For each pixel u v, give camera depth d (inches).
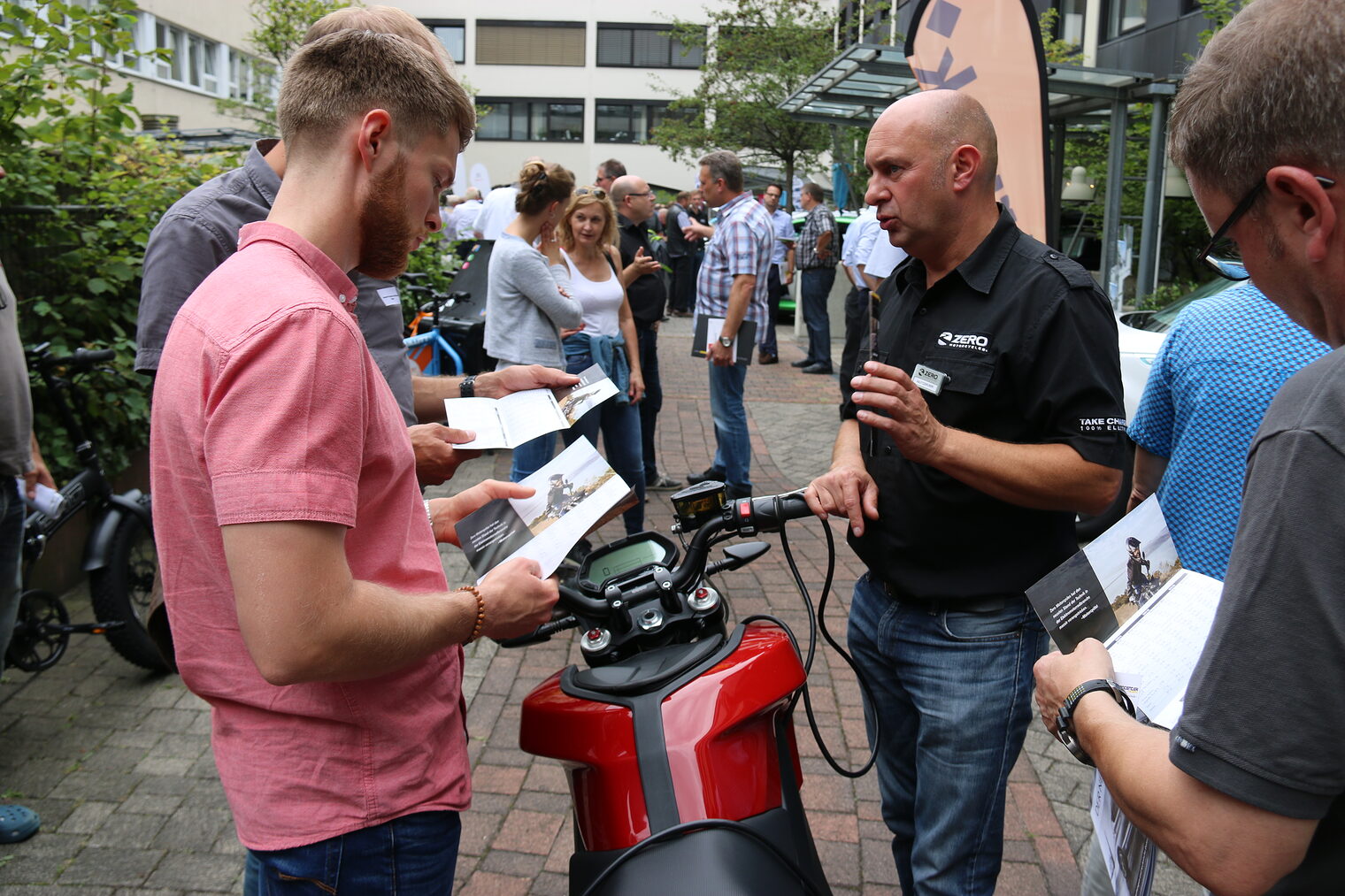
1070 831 121.6
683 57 1517.0
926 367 82.7
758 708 64.2
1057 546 83.7
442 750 60.9
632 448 217.8
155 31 814.5
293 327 50.7
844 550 218.7
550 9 1507.1
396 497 58.2
